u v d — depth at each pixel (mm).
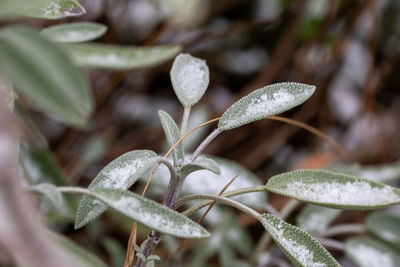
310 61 1003
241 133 939
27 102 648
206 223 750
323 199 419
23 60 337
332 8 938
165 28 783
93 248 721
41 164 581
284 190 427
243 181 558
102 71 942
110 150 918
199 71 465
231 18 1061
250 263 617
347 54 1079
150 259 441
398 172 691
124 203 400
